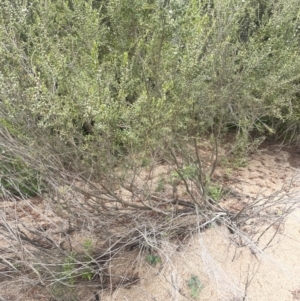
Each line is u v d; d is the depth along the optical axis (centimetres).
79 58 278
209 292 241
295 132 392
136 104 231
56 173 249
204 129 309
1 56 242
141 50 277
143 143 243
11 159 261
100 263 252
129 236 260
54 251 249
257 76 333
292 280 252
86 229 262
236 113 361
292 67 319
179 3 255
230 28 304
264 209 289
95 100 217
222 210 283
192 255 254
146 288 244
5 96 223
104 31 292
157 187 295
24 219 284
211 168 319
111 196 260
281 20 337
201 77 267
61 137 236
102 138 230
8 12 267
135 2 272
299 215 291
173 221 270
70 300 239
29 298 241
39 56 244
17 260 240
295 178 337
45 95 218
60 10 317
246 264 255
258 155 374
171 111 234
